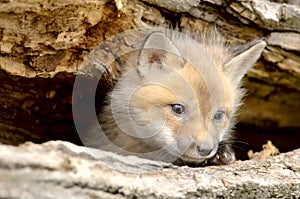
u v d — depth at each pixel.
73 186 4.45
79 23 6.64
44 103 8.16
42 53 6.72
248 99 9.47
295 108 9.76
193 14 7.46
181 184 5.23
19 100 7.94
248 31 7.90
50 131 8.58
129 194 4.80
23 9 6.09
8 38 6.34
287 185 5.83
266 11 7.52
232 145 8.51
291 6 7.66
